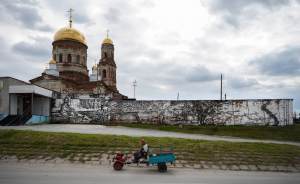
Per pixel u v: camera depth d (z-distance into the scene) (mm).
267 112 36250
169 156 14219
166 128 33938
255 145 19766
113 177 12305
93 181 11234
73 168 14844
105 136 20672
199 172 14547
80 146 18688
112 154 17656
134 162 14633
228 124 37094
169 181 11617
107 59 61312
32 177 11867
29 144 18953
